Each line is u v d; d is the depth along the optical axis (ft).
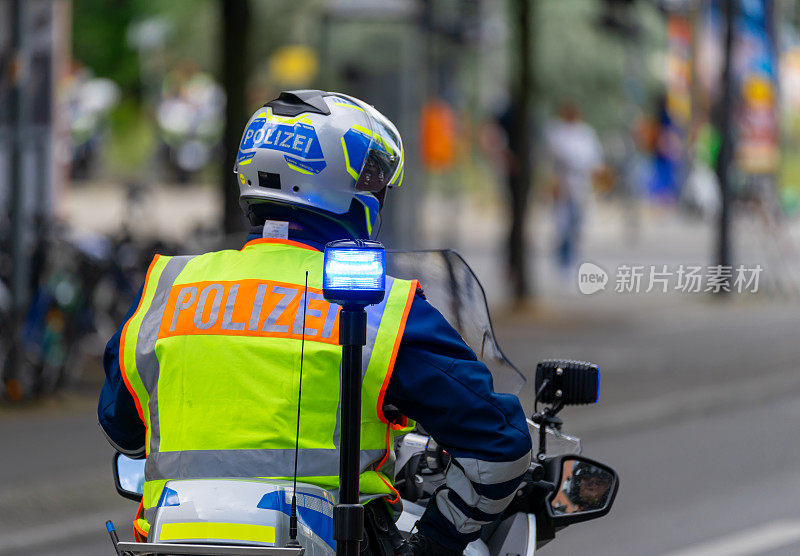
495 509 31.99
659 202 321.73
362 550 32.37
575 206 200.75
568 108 202.39
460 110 286.46
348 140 33.27
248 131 34.04
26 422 98.84
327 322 31.55
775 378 118.62
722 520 74.90
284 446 31.04
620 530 73.20
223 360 31.60
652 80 303.07
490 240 253.03
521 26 170.81
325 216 33.53
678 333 147.23
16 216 105.29
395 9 159.33
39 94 135.54
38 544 70.33
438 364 31.27
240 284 32.42
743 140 186.09
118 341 33.83
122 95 302.66
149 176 328.90
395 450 36.94
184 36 224.94
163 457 31.94
